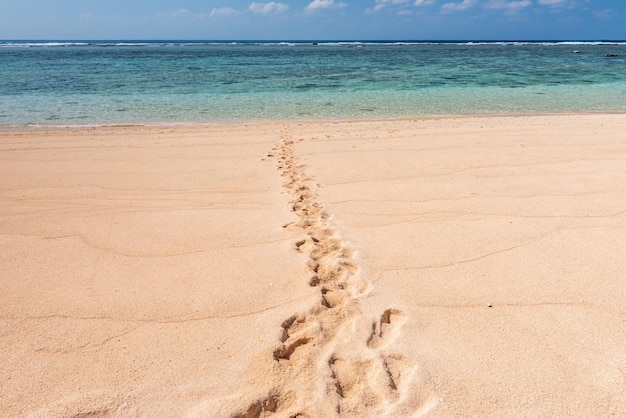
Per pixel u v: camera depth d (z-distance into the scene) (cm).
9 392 198
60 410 187
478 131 777
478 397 197
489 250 328
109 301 266
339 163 571
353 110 1112
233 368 212
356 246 336
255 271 299
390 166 551
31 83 1666
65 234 361
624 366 214
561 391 200
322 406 188
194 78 1883
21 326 243
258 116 1027
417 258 317
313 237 353
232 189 476
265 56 3862
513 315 253
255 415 188
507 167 537
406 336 235
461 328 242
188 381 204
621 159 564
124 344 229
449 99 1301
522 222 376
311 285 281
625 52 4503
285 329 241
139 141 726
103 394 196
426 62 2970
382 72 2181
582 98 1310
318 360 215
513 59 3300
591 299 266
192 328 241
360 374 208
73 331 239
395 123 900
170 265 309
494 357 221
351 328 240
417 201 429
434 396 197
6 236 357
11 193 462
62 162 588
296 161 587
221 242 345
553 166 538
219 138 750
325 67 2522
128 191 471
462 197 438
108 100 1262
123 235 359
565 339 233
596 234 350
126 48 6488
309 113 1070
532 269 300
